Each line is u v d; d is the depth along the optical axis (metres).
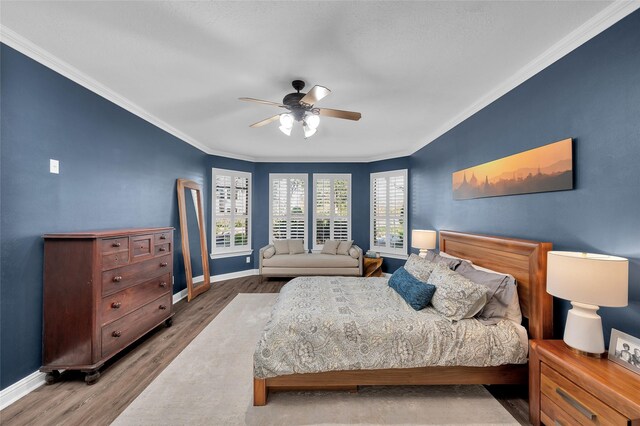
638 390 1.21
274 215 5.89
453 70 2.22
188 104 2.99
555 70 1.95
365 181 5.82
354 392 1.96
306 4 1.51
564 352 1.56
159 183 3.67
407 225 5.09
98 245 2.08
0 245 1.81
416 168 4.75
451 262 2.72
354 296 2.52
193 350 2.55
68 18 1.65
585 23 1.65
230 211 5.48
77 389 1.97
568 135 1.85
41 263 2.05
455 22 1.65
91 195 2.55
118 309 2.29
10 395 1.83
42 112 2.07
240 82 2.45
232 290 4.60
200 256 4.75
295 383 1.88
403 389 2.01
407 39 1.82
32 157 2.00
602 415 1.26
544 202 2.04
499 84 2.46
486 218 2.76
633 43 1.47
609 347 1.48
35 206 2.02
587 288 1.40
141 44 1.92
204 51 1.98
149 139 3.43
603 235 1.62
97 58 2.10
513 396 1.94
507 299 2.01
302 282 3.04
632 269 1.47
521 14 1.58
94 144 2.58
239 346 2.63
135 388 1.99
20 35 1.83
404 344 1.86
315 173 5.88
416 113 3.18
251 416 1.73
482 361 1.84
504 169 2.45
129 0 1.50
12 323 1.87
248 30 1.74
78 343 2.04
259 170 5.88
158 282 2.87
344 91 2.60
